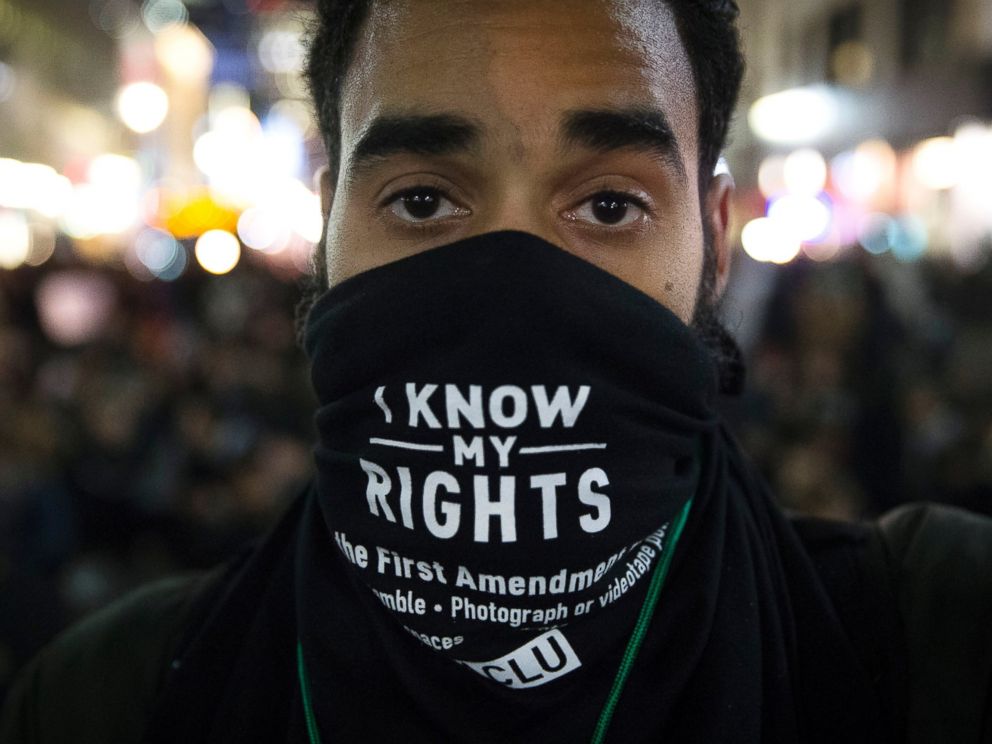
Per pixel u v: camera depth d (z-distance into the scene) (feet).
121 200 81.46
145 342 22.03
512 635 3.17
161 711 3.77
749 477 3.93
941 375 16.05
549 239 3.35
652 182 3.41
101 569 13.37
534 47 3.28
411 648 3.30
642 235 3.43
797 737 3.47
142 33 81.05
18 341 18.28
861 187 39.91
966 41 35.06
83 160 81.05
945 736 3.49
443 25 3.33
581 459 3.18
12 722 4.29
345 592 3.50
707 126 3.78
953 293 21.76
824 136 30.68
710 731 3.25
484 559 3.13
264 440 14.42
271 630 3.74
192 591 4.32
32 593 10.30
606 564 3.18
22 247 69.10
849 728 3.52
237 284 27.73
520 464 3.16
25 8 67.87
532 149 3.27
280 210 72.38
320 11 4.00
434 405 3.21
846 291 14.90
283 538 3.94
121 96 82.53
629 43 3.37
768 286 17.39
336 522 3.32
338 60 3.76
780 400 13.58
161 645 4.14
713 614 3.42
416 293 3.24
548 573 3.14
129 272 29.99
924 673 3.60
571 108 3.26
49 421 14.21
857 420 13.75
